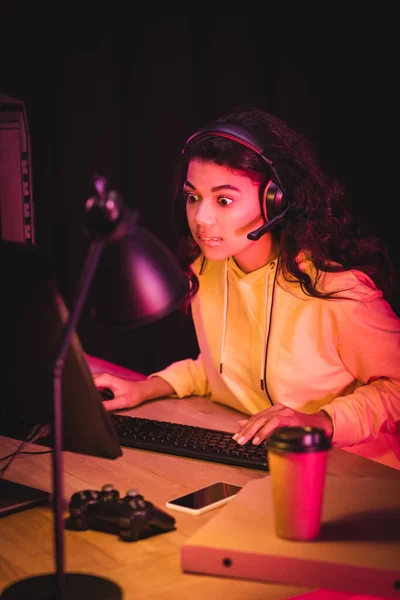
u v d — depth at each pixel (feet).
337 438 4.96
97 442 3.52
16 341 3.47
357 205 10.41
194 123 10.61
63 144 10.25
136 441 4.71
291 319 5.54
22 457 4.57
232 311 5.78
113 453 3.53
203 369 6.16
